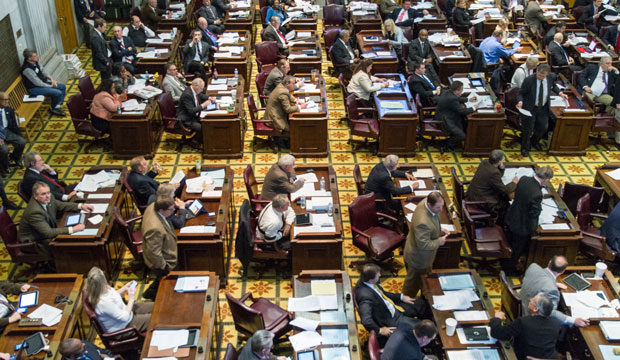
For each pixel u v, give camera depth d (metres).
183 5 17.95
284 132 12.23
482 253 9.05
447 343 6.99
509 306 7.75
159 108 12.22
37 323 7.24
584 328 7.25
